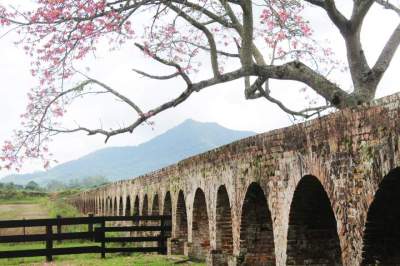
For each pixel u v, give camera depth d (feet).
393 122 23.68
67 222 59.16
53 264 54.60
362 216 26.66
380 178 24.84
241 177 43.91
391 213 26.32
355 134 26.99
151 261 56.54
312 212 35.55
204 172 54.95
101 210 151.23
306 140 32.35
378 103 24.90
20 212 157.58
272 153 37.60
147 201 87.10
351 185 27.53
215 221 51.03
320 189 34.24
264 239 44.60
